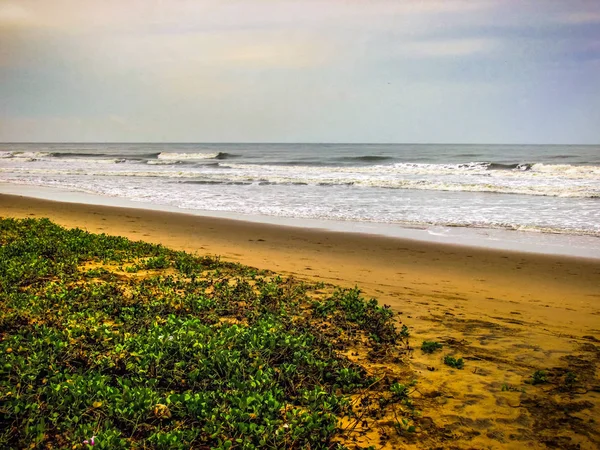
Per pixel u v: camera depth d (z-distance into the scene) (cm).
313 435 417
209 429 415
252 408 447
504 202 2297
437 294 946
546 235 1589
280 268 1145
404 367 571
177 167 5038
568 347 641
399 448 411
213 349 553
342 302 785
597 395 502
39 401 445
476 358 599
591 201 2286
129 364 519
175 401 454
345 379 524
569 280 1080
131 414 430
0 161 6181
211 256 1257
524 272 1148
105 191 2905
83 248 1124
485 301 902
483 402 488
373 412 468
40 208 2178
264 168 4775
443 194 2623
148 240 1484
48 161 6259
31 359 507
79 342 571
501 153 7638
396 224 1808
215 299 793
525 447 414
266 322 660
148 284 873
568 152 7756
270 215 2027
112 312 712
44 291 781
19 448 382
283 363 544
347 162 6009
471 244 1460
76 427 406
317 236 1583
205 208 2225
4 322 633
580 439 425
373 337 654
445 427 443
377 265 1205
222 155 7269
